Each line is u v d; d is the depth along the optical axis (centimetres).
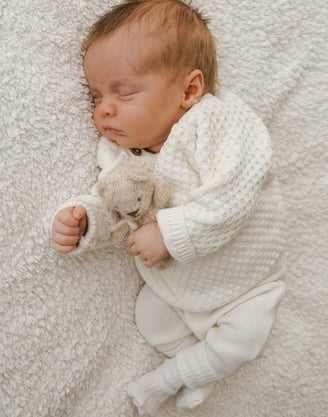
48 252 103
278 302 108
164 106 102
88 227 99
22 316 102
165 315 112
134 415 114
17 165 100
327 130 124
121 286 113
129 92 101
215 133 102
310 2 122
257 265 106
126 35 99
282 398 121
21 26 101
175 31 101
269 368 121
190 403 109
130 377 113
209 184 95
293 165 125
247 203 97
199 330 109
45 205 103
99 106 103
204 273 105
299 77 122
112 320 112
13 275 101
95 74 102
